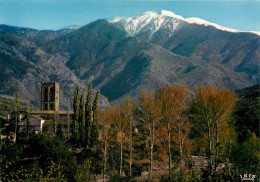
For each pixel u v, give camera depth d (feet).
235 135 132.98
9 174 78.79
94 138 170.50
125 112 158.92
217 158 62.18
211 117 126.82
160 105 130.11
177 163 123.13
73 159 106.22
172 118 129.08
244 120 153.69
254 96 206.90
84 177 99.55
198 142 134.82
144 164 142.41
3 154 82.28
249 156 67.10
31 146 103.30
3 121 216.13
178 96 130.11
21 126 234.79
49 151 101.96
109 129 162.30
